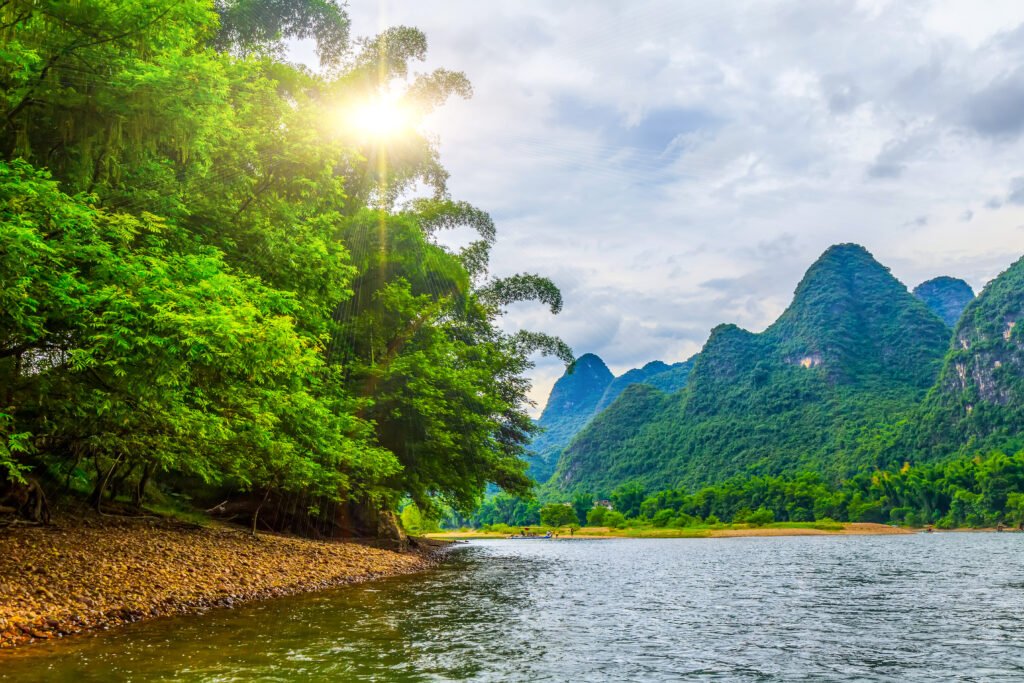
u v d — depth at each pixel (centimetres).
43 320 1248
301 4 4381
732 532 17588
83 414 1574
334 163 2409
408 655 1242
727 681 1108
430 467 3794
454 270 4106
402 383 3475
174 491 3575
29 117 1478
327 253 2247
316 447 2628
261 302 1542
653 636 1530
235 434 2058
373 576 2812
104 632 1382
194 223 1945
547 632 1548
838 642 1477
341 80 3728
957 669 1211
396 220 3625
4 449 1354
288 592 2145
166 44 1594
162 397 1466
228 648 1254
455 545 8362
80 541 2100
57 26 1381
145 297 1227
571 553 6444
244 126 2222
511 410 4688
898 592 2608
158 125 1545
